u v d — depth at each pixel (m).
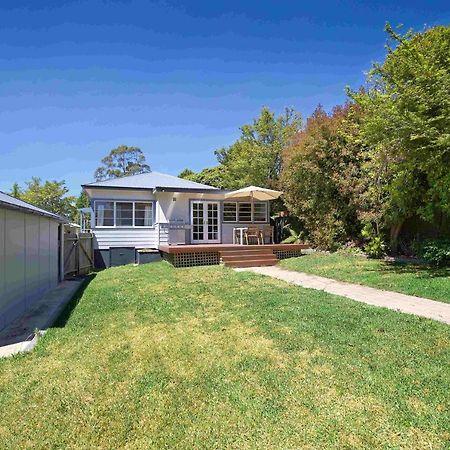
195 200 16.98
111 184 16.16
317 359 4.18
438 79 8.91
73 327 5.80
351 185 13.61
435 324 5.40
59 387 3.66
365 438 2.72
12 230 6.90
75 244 13.43
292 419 3.00
